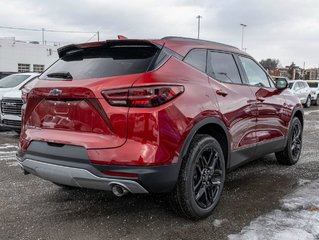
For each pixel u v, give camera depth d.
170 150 3.17
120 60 3.46
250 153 4.62
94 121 3.21
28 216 3.80
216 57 4.25
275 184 4.96
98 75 3.36
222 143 4.04
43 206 4.08
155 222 3.65
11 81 10.23
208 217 3.77
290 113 5.76
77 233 3.41
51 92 3.44
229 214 3.85
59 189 4.68
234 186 4.86
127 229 3.50
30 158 3.55
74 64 3.71
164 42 3.60
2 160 6.25
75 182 3.29
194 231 3.45
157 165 3.08
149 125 3.08
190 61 3.77
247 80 4.73
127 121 3.09
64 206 4.08
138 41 3.49
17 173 5.42
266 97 4.98
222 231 3.44
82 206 4.09
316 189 4.72
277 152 5.91
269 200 4.29
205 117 3.57
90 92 3.20
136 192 3.15
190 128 3.37
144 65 3.31
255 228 3.48
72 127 3.34
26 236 3.35
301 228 3.47
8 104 8.48
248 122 4.45
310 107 22.50
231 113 4.03
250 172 5.62
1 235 3.36
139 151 3.05
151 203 4.16
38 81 3.74
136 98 3.09
